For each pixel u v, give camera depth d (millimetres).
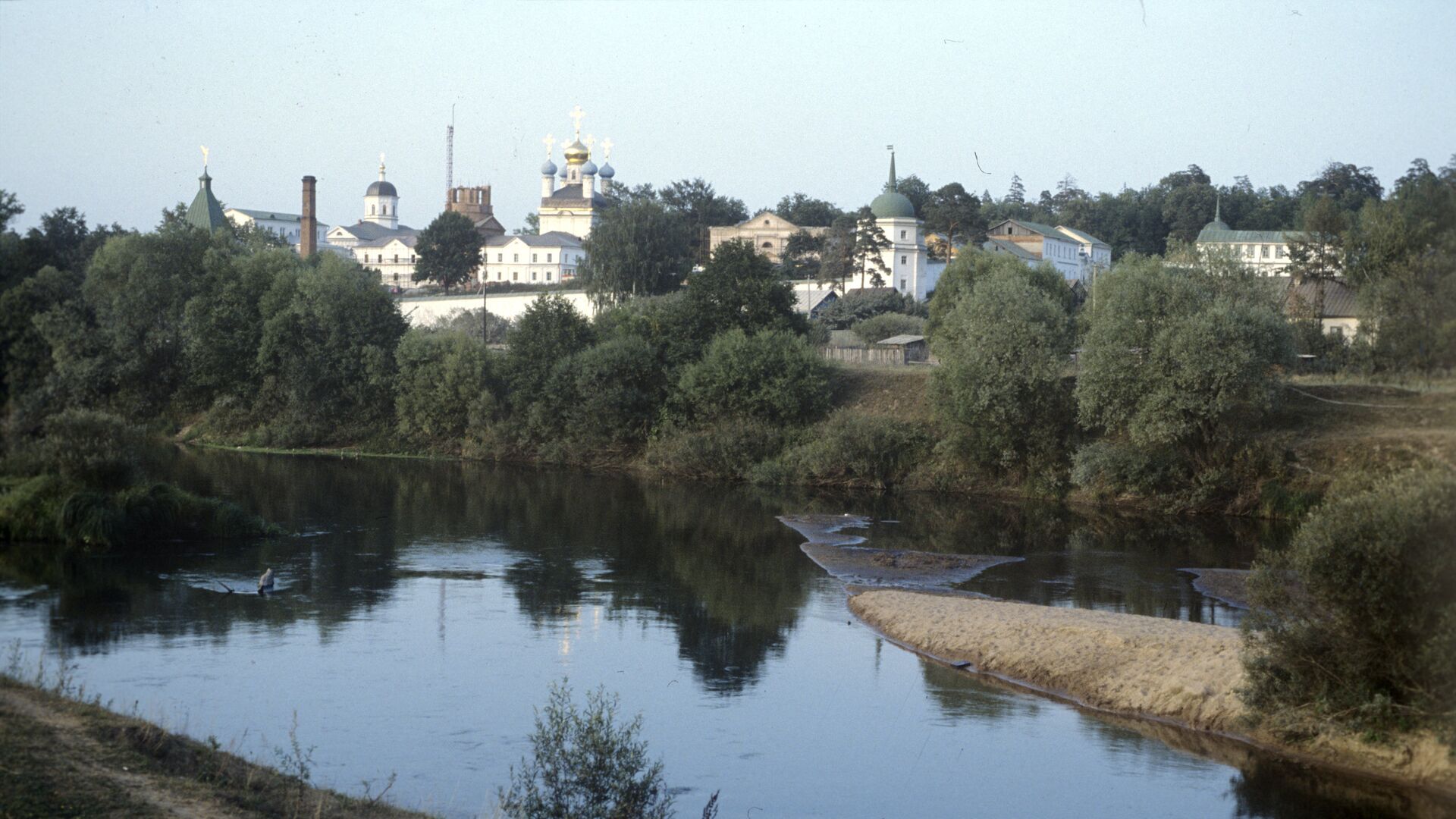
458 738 23625
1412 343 52812
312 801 18047
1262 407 54281
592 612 35094
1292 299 71875
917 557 44688
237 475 66375
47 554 40312
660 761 22062
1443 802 21297
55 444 43844
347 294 85125
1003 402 60219
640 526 52062
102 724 19672
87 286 80562
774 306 80312
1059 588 38969
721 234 190000
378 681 27422
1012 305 61656
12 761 17250
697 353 77312
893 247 151375
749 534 50406
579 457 76188
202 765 18906
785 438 70312
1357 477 24234
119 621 31969
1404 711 22516
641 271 142250
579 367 76750
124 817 15875
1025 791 21938
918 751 23875
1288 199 186000
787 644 31859
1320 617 23391
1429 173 55906
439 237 182750
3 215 79688
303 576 38906
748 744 24094
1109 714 26281
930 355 87562
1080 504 58406
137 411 80000
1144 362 55406
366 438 83000
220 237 91875
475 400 79688
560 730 18641
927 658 30672
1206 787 22172
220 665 28188
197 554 41656
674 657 30328
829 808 20969
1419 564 21469
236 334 83688
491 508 56812
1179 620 31844
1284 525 51875
